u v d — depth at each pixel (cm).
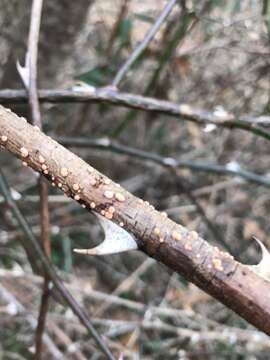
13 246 71
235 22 58
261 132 36
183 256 17
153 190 82
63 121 77
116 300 61
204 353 62
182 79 67
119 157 79
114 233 17
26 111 53
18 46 67
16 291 61
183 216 79
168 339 67
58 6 65
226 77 66
